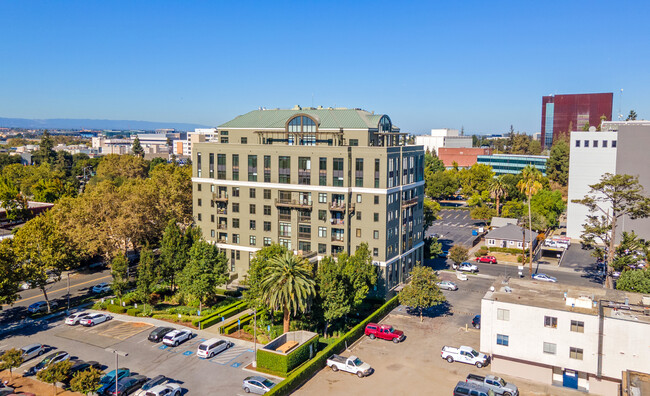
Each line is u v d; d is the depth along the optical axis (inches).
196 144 4183.1
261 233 3892.7
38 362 2518.5
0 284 2876.5
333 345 2610.7
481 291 3794.3
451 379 2369.6
